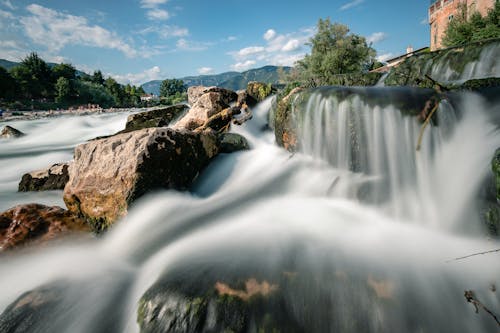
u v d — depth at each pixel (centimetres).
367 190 553
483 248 374
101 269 426
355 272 340
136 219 504
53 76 9288
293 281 326
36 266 427
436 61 1062
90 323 322
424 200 505
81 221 541
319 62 3753
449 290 313
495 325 278
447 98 562
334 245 410
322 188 599
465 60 958
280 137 820
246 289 315
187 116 1186
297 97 744
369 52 3722
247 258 382
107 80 10444
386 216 498
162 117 1424
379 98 586
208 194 659
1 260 427
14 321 321
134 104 10906
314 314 294
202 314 289
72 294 365
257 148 905
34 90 8300
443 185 493
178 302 302
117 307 346
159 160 549
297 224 489
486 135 482
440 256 373
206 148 739
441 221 452
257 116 1299
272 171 711
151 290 330
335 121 636
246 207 579
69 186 545
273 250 401
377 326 285
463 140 511
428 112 539
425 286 319
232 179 721
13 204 727
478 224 404
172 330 285
